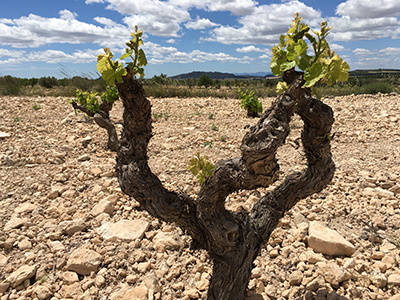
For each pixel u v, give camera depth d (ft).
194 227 6.82
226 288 6.67
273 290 8.06
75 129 21.81
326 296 7.65
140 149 5.88
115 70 4.38
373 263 8.70
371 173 14.08
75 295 7.91
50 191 12.70
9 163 14.93
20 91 40.75
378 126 22.15
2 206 11.41
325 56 4.19
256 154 4.70
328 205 11.68
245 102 27.66
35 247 9.49
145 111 5.37
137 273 8.75
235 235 6.31
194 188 13.25
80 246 9.64
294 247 9.59
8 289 8.03
